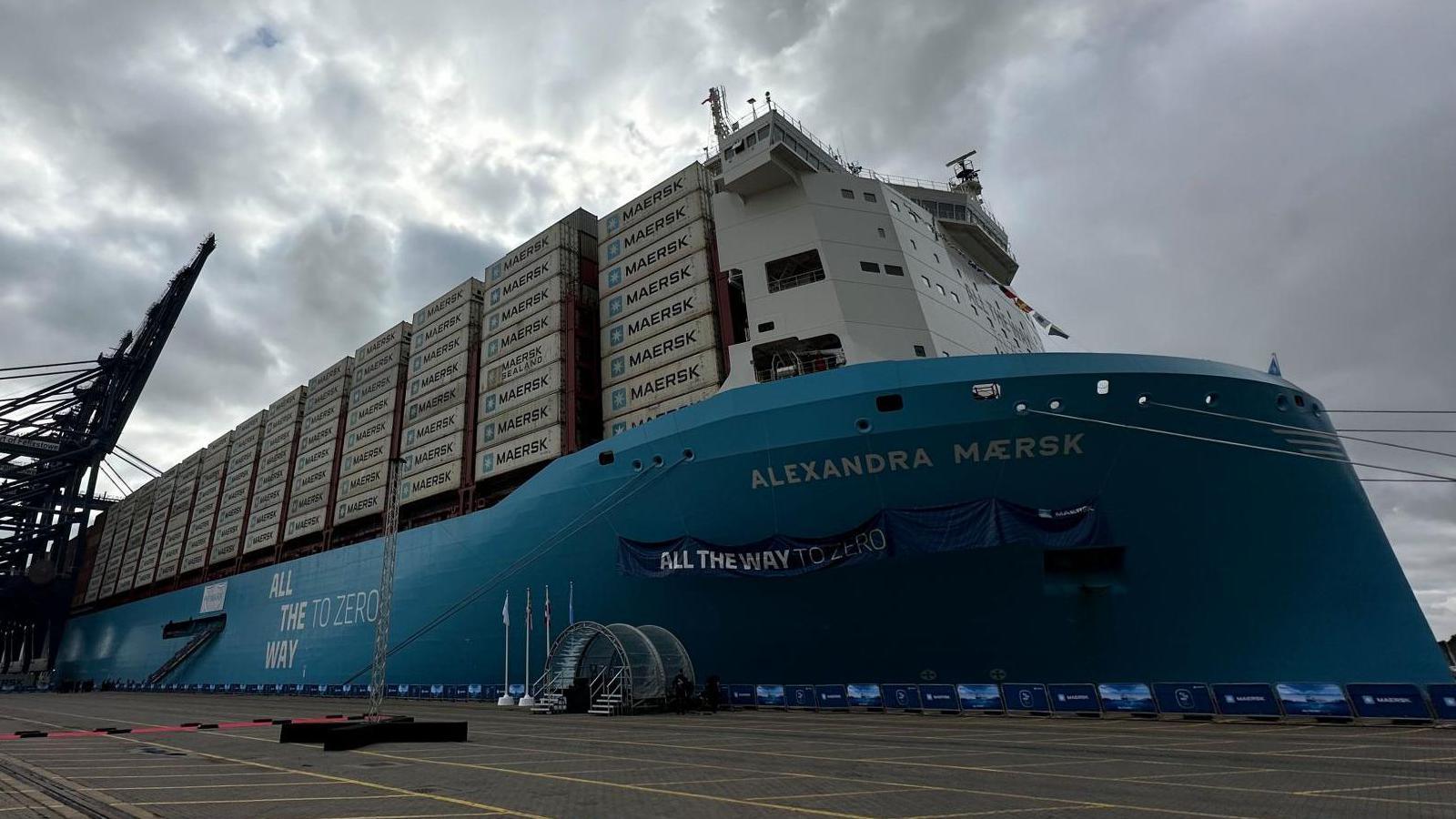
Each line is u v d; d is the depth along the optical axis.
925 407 20.03
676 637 23.64
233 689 46.19
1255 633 18.36
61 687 68.69
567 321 32.62
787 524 21.47
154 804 8.45
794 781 9.92
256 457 54.16
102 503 78.38
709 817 7.59
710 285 27.95
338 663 37.38
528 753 13.65
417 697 31.80
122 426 71.81
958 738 14.95
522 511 28.03
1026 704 19.23
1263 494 19.08
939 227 31.14
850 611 21.00
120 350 69.75
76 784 10.10
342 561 39.34
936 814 7.70
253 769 11.73
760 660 22.42
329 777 10.66
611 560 24.94
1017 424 19.41
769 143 25.77
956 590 19.88
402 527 39.19
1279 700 16.98
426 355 40.38
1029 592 19.45
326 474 45.09
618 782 10.00
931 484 19.92
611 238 32.66
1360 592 18.56
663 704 22.64
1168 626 18.77
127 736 18.98
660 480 23.83
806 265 26.53
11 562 72.75
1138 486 19.06
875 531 20.16
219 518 55.88
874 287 25.17
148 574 64.12
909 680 20.55
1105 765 11.00
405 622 32.91
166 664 55.03
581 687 24.06
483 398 35.53
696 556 22.48
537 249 35.62
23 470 68.31
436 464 36.91
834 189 26.67
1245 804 8.10
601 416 32.47
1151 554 18.97
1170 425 19.16
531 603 27.12
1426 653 18.06
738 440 22.28
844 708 21.08
